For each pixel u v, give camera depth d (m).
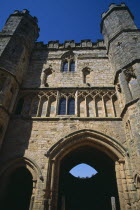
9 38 16.97
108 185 18.20
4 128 13.07
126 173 11.13
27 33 19.42
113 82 16.38
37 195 10.43
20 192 15.49
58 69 18.55
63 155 12.39
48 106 15.09
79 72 17.98
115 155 12.05
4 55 15.32
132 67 13.73
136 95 12.18
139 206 9.73
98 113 14.57
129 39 15.83
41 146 12.48
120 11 19.98
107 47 19.09
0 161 11.94
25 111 14.97
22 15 20.48
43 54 20.39
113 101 15.33
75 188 20.28
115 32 17.98
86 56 19.81
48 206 10.16
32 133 13.20
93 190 19.77
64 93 15.91
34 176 11.20
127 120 12.38
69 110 15.00
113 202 10.80
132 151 11.26
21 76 16.80
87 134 13.00
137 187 10.12
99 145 12.72
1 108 12.91
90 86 16.23
